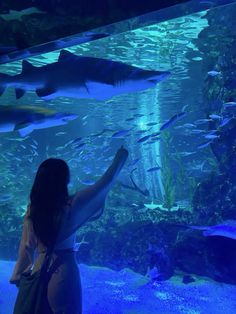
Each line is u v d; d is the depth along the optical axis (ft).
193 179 39.24
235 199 27.22
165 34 43.19
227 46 37.14
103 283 24.62
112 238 30.73
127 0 12.19
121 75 9.80
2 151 65.62
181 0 12.15
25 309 9.21
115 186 42.91
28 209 10.16
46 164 9.91
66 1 12.49
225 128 30.45
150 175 75.92
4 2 12.69
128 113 95.66
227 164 29.48
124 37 43.80
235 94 32.22
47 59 46.83
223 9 35.35
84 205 9.71
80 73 10.14
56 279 9.34
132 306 19.61
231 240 18.04
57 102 79.56
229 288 20.75
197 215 29.76
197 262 23.02
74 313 9.41
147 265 27.27
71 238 9.88
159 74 9.80
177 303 19.69
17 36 15.47
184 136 81.87
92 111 92.07
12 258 36.29
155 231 29.07
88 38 15.89
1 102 75.66
